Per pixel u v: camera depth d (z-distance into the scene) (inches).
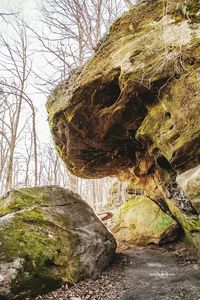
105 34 305.6
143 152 351.6
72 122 338.0
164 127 248.4
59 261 234.5
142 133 278.8
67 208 306.3
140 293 225.1
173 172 275.9
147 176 386.9
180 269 291.1
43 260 222.2
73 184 580.1
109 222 536.1
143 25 272.2
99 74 289.0
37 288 209.3
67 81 353.4
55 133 387.5
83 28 460.8
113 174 449.4
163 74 245.3
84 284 239.3
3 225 230.8
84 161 410.3
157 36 255.8
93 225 316.5
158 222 408.5
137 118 299.3
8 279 196.9
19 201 271.3
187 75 231.9
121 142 353.1
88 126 339.3
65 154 416.8
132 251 381.7
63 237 258.8
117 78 281.3
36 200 284.8
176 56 234.1
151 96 267.6
